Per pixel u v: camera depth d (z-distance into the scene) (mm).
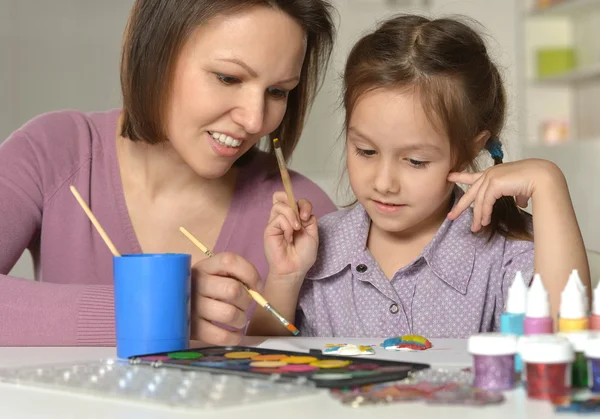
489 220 1276
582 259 1193
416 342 992
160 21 1249
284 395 684
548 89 4473
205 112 1242
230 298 1045
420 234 1403
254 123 1234
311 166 3441
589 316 797
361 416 625
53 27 3381
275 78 1236
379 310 1373
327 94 3352
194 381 736
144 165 1532
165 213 1544
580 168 4059
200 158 1304
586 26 4332
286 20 1219
